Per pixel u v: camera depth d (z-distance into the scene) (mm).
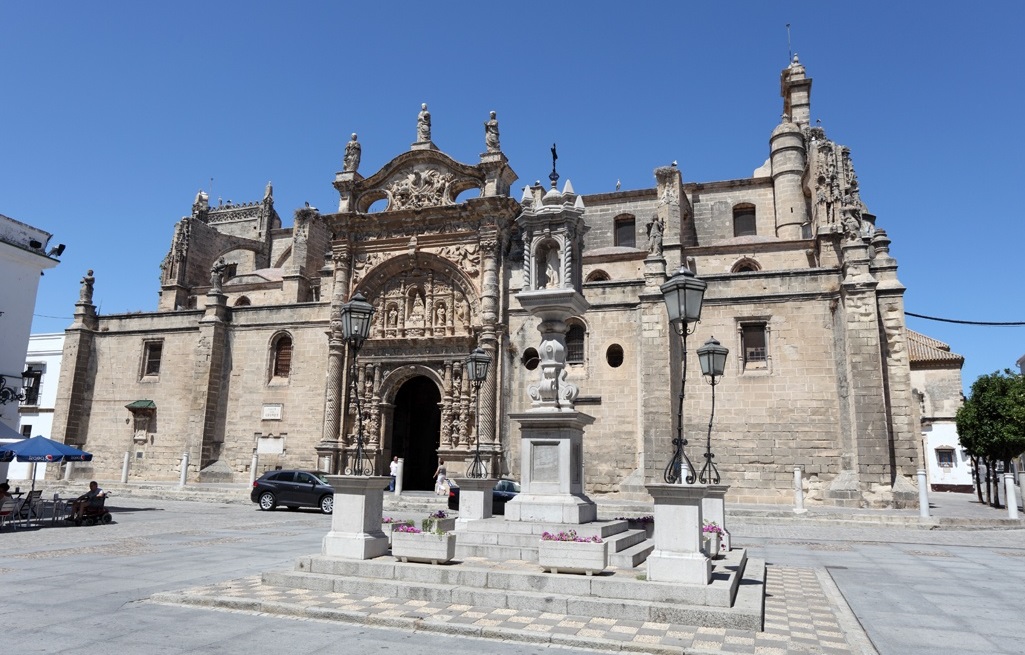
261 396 40594
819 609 11188
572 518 14336
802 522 26500
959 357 55688
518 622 9781
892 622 10648
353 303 14766
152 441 42312
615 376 34438
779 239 43250
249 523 25109
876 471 29172
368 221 39781
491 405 35438
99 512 24109
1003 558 17938
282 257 59875
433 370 37312
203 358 41344
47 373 50094
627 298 35062
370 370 38219
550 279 16875
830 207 37844
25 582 12953
